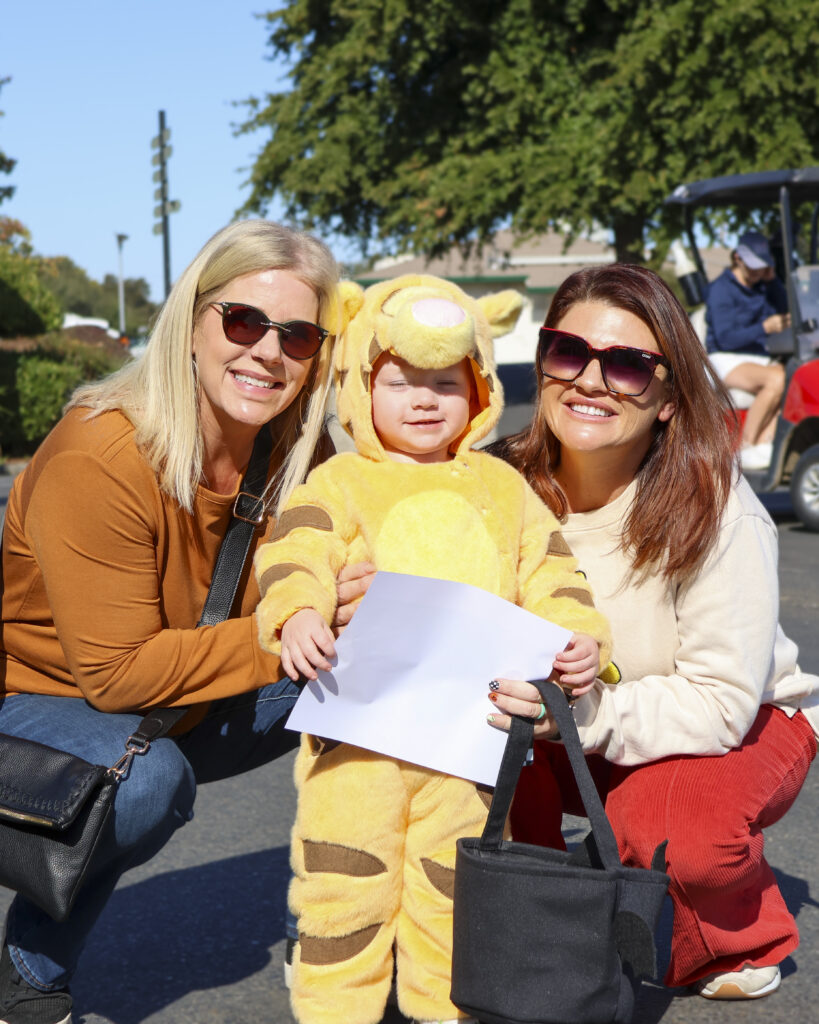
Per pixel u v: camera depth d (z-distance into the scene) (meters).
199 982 2.59
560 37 16.86
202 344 2.36
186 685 2.30
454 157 17.11
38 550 2.28
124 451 2.29
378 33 17.23
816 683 2.57
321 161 18.09
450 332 2.27
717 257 27.84
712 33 14.63
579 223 16.88
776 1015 2.41
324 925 2.17
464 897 1.96
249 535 2.49
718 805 2.32
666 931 2.83
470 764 2.12
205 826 3.53
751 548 2.38
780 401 8.70
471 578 2.28
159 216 18.45
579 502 2.57
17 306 21.83
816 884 3.03
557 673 2.16
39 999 2.26
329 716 2.16
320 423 2.50
